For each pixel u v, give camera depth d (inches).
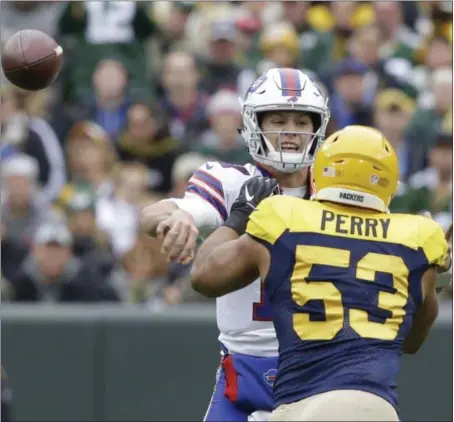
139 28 1556.3
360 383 542.6
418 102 1517.0
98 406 1042.1
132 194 1307.8
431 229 585.0
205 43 1590.8
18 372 1040.2
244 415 685.3
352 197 581.0
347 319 553.6
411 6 1660.9
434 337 1037.8
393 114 1391.5
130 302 1162.0
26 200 1256.8
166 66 1475.1
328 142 594.6
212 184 687.7
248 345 683.4
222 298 691.4
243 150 1355.8
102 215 1279.5
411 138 1396.4
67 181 1392.7
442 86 1406.3
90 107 1465.3
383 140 593.3
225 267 579.2
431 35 1594.5
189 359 1043.3
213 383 1039.6
